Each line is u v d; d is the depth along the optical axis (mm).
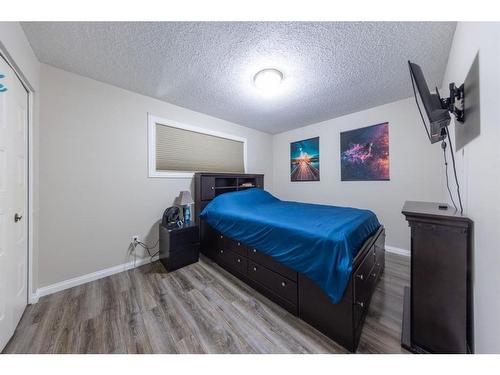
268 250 1682
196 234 2496
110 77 2086
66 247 1930
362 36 1532
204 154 3213
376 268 1886
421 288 1144
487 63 874
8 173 1295
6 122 1268
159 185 2646
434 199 2465
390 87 2348
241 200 2746
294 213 2168
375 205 2963
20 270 1481
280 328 1389
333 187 3457
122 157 2314
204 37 1540
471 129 1090
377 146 2920
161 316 1505
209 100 2686
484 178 907
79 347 1223
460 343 1036
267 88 2248
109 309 1586
